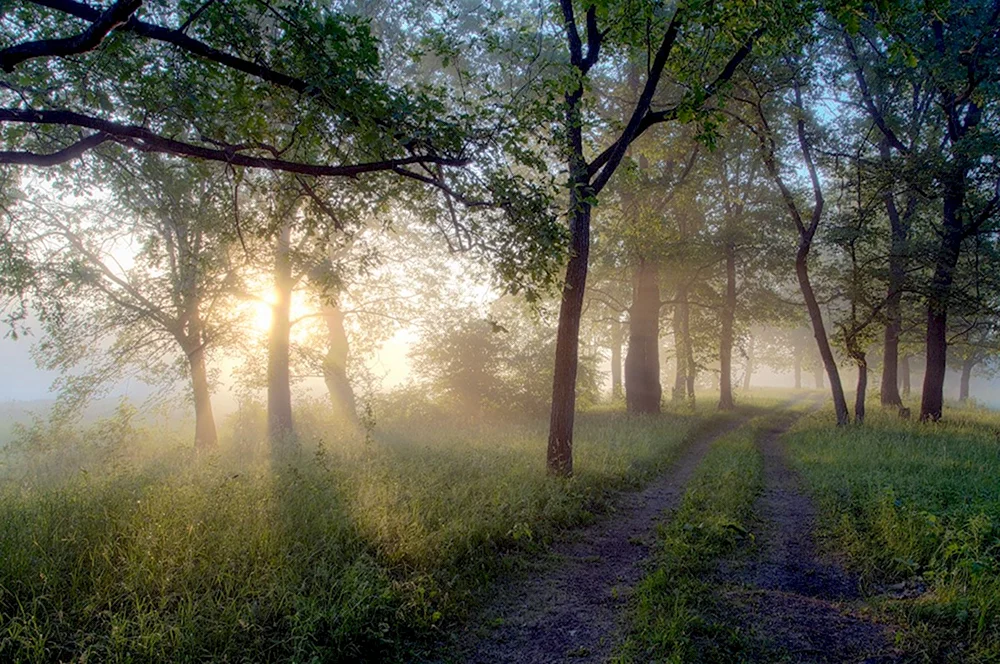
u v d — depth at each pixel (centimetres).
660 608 518
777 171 2094
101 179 958
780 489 1055
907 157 1873
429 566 583
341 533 614
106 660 377
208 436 1574
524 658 457
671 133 1930
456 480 916
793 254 2528
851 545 687
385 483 834
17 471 1296
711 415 2498
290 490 745
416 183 850
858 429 1820
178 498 664
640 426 1866
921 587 560
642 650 457
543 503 848
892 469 1091
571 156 917
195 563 511
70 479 842
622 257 2256
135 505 628
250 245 1391
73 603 433
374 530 624
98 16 530
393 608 486
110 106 693
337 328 2081
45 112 559
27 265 1219
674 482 1134
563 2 1099
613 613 534
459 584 571
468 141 709
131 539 525
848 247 1980
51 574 443
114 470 891
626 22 1002
